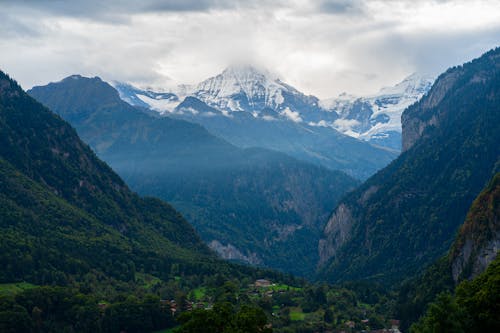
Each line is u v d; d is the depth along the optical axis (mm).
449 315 163125
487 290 166750
